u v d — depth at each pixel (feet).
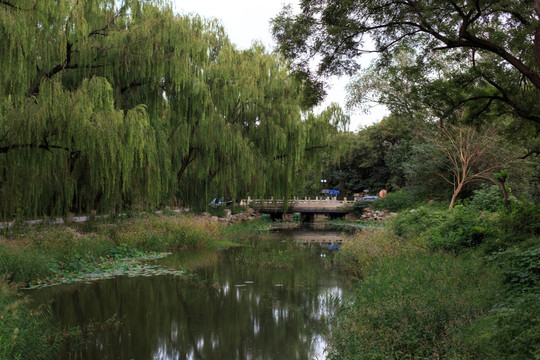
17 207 33.30
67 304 26.89
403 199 99.76
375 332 17.84
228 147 63.00
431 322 17.53
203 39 57.06
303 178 83.51
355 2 26.63
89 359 18.63
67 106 30.66
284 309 26.35
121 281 33.35
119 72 42.80
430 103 33.88
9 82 28.14
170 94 51.90
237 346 20.52
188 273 37.04
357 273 36.29
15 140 29.63
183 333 22.24
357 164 150.30
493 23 29.04
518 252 23.54
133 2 43.39
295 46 30.04
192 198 74.02
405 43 30.58
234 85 62.69
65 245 36.65
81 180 43.27
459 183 73.51
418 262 29.89
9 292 23.03
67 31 32.83
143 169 41.47
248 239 66.08
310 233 79.56
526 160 69.67
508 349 13.35
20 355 17.04
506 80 31.76
